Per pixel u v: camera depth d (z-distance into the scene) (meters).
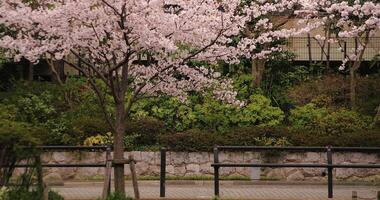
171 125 19.27
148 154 17.77
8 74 22.61
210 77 14.40
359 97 20.92
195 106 19.52
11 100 18.84
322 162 17.50
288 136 17.88
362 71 24.27
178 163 17.75
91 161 17.56
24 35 10.90
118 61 12.42
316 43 24.38
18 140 9.00
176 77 13.88
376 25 13.60
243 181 17.17
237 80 20.97
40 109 18.62
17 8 10.70
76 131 17.89
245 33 16.55
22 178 9.54
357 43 21.27
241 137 17.81
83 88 20.55
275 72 22.52
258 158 17.59
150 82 12.86
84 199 12.01
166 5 12.30
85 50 11.67
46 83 21.27
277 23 19.58
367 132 17.67
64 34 10.76
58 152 17.41
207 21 11.59
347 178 17.33
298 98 20.77
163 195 12.62
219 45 12.71
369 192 14.91
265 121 19.30
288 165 11.86
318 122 18.77
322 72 23.31
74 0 10.60
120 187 11.18
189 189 15.80
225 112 19.27
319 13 15.09
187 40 11.74
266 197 13.55
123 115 11.55
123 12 10.48
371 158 17.47
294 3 15.17
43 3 11.38
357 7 13.26
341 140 17.50
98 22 10.74
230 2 12.27
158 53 12.39
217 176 11.84
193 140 17.77
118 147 11.44
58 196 10.03
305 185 16.89
